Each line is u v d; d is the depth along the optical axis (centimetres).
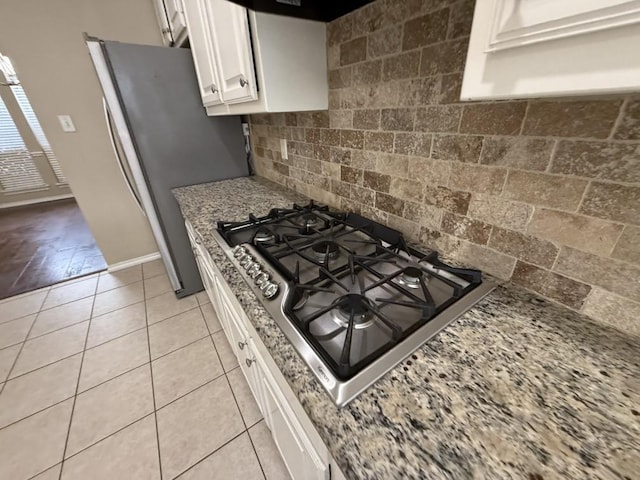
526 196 61
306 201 139
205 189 167
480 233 72
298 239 98
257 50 87
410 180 86
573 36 28
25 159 413
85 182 219
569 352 51
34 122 404
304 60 96
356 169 105
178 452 117
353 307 60
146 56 147
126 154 158
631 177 46
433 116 74
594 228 53
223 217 123
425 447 38
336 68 98
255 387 104
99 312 199
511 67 33
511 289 67
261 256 85
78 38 188
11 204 421
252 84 93
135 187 183
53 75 187
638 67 25
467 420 41
